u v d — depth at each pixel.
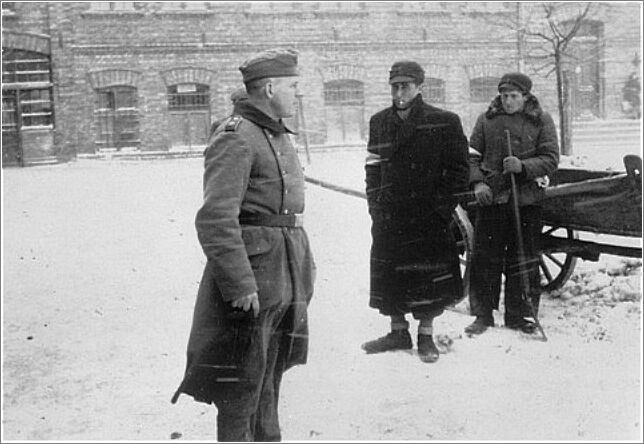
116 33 21.22
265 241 3.34
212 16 21.59
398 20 22.27
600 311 5.73
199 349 3.32
